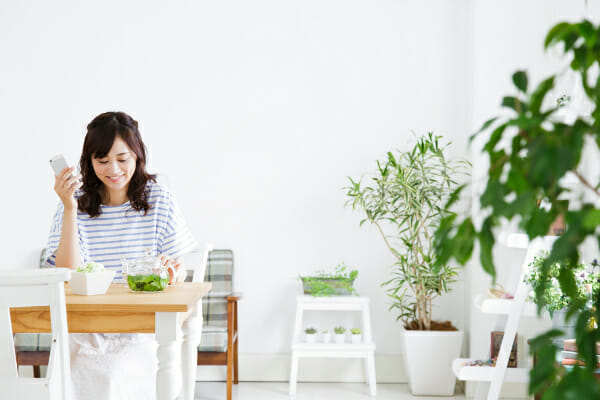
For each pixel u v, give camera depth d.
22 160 3.93
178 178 3.96
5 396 1.62
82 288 2.02
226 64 3.97
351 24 3.95
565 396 0.62
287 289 3.94
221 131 3.96
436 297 3.85
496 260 3.53
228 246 3.95
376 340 3.91
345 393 3.64
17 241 3.93
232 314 3.35
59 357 1.64
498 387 2.85
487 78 3.63
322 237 3.94
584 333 0.74
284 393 3.64
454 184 3.85
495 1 3.63
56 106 3.95
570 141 0.64
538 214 0.71
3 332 1.66
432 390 3.58
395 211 3.57
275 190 3.95
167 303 1.88
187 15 3.96
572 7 3.30
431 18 3.93
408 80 3.93
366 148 3.94
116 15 3.96
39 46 3.95
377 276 3.91
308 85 3.96
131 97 3.96
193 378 2.34
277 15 3.96
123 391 2.09
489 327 3.55
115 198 2.50
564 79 3.25
